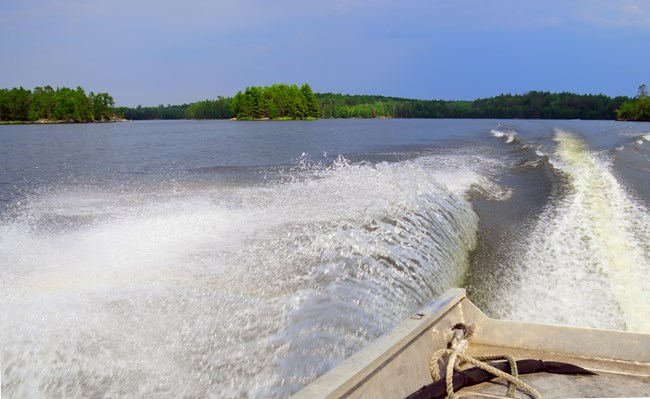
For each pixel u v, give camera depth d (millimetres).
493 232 10109
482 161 20484
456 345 3281
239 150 30297
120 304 5320
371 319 5297
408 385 2961
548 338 3746
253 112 141750
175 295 5598
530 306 7207
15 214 9898
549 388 3158
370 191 11234
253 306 5375
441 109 157500
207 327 4871
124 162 22719
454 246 8734
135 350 4438
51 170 19344
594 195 12781
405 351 3051
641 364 3525
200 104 181375
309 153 27359
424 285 6797
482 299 7316
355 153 26766
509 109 127562
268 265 6605
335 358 4414
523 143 27469
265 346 4582
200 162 22562
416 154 25156
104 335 4656
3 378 3959
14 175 17703
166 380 4016
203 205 10500
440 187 11992
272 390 3957
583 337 3672
